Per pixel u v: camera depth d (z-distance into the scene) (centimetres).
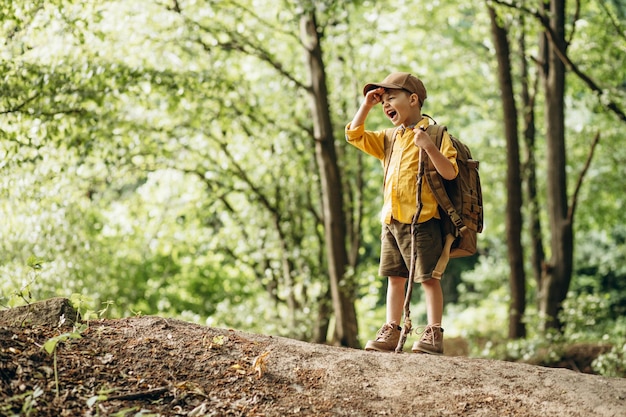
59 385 337
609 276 1981
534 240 1302
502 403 353
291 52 1216
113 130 960
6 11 732
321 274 1307
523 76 1341
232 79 1017
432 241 427
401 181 434
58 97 812
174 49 1012
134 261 1310
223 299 1430
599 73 1253
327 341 1340
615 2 1418
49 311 404
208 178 1228
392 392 360
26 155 799
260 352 389
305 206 1281
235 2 1050
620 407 349
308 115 1226
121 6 945
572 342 986
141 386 346
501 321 1650
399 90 445
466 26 1483
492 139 1526
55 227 866
